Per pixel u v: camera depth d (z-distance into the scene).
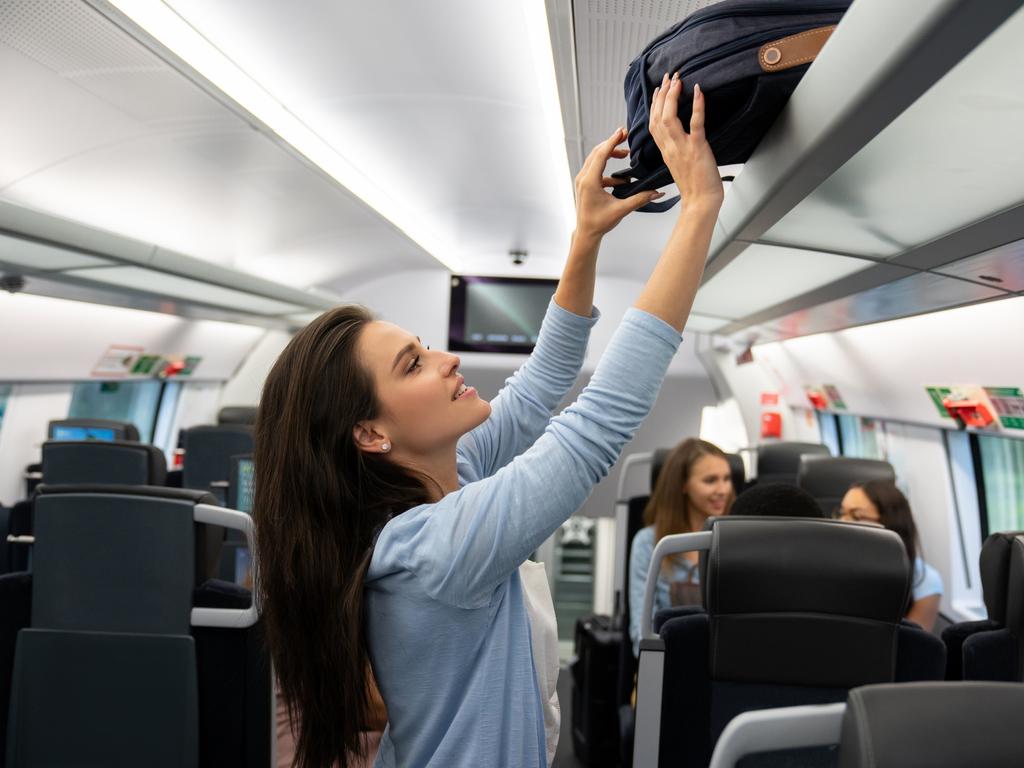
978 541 4.36
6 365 5.53
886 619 1.70
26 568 4.52
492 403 1.34
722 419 8.21
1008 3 0.79
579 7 2.11
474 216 6.16
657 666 1.82
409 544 0.97
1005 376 3.33
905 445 4.91
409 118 3.89
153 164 4.21
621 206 1.16
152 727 1.98
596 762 3.95
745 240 2.16
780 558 1.71
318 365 1.05
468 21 2.88
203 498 1.90
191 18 2.85
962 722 0.80
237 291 5.93
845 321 3.84
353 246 6.98
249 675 1.97
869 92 1.04
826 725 0.90
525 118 3.79
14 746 2.01
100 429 6.02
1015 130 1.17
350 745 1.07
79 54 2.91
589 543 7.64
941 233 1.86
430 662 1.02
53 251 4.08
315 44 3.08
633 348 0.96
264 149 4.06
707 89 1.12
